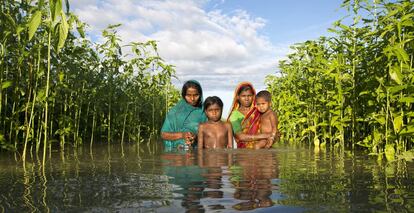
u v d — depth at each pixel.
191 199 1.89
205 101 5.64
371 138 4.93
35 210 1.72
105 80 7.70
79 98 7.02
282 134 9.38
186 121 6.38
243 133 5.76
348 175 2.69
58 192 2.11
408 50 4.66
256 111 5.91
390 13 4.32
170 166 3.26
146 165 3.37
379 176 2.63
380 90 4.68
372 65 5.05
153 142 7.73
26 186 2.31
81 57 6.79
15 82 5.16
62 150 5.45
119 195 2.00
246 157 4.09
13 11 4.91
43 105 5.06
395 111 4.81
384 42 4.65
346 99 5.85
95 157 4.29
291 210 1.67
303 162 3.55
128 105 8.83
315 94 7.42
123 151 5.21
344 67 5.64
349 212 1.64
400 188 2.16
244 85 6.30
